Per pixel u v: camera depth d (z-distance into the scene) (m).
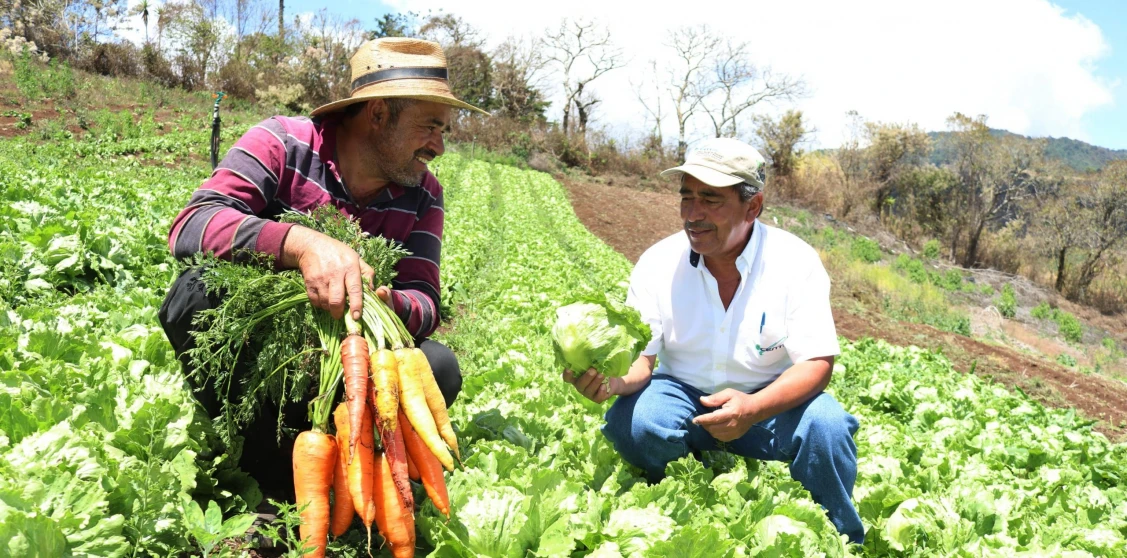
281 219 3.49
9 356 3.94
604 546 3.29
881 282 29.83
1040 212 60.88
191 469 3.19
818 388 3.96
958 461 6.50
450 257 13.73
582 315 3.80
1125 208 57.41
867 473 5.52
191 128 31.38
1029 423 9.50
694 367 4.32
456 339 8.45
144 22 44.66
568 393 6.14
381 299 3.40
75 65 41.88
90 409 3.46
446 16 61.75
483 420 4.61
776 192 59.44
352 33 47.75
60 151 21.78
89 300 6.53
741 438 4.20
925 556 4.27
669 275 4.31
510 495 3.39
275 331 3.25
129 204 12.26
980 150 62.94
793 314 4.06
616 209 36.97
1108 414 14.83
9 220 7.95
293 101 44.16
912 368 12.08
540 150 53.56
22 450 2.96
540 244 19.17
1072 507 5.43
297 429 3.61
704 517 3.68
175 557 2.93
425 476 3.16
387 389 2.98
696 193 3.85
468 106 3.65
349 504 3.11
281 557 3.17
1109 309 56.97
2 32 39.91
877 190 64.06
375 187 3.86
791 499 3.83
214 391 3.46
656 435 4.07
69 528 2.55
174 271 8.33
